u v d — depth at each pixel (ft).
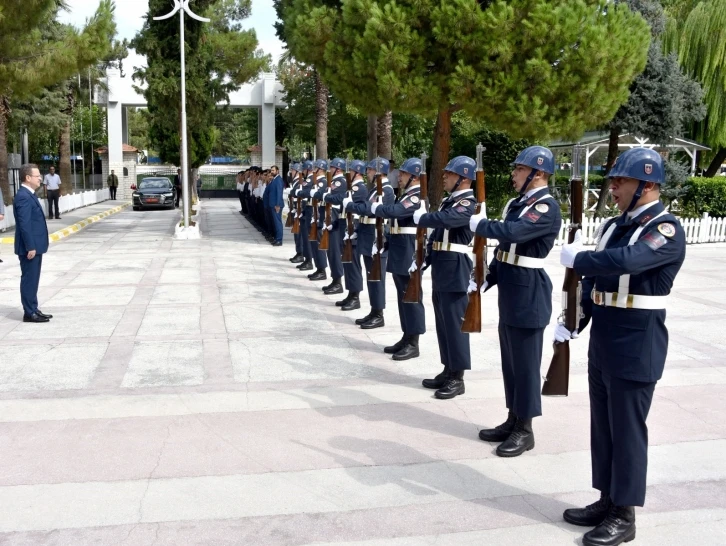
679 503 13.44
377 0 39.65
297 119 105.81
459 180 18.15
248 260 44.19
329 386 19.92
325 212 32.55
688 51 71.61
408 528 12.46
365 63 40.63
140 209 98.99
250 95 126.41
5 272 38.68
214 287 34.60
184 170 56.34
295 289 34.42
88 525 12.49
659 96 60.54
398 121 87.76
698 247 53.47
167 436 16.38
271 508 13.12
